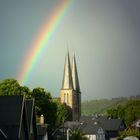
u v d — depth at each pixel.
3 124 62.94
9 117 63.88
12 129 62.66
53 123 129.88
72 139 113.50
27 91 120.44
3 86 117.88
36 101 127.19
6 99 66.44
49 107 129.38
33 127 74.19
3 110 64.88
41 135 101.69
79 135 115.56
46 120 127.25
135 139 107.44
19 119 63.66
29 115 72.25
